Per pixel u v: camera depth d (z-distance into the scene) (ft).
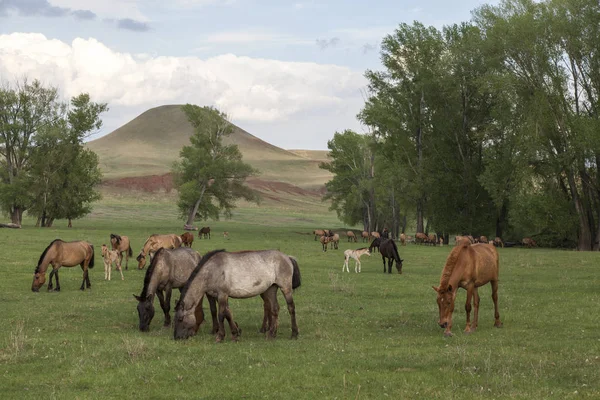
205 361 36.35
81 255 76.74
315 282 86.38
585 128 158.20
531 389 29.96
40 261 74.33
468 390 29.81
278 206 617.62
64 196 255.91
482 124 207.10
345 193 309.83
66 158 259.19
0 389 30.89
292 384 31.48
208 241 197.57
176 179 298.15
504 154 192.34
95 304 63.21
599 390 29.73
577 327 49.78
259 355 38.29
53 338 44.16
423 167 213.05
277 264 45.19
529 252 159.43
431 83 203.31
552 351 39.63
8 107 258.78
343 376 31.60
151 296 49.34
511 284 83.92
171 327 49.88
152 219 385.29
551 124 170.19
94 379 32.42
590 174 182.60
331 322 53.31
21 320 52.75
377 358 37.68
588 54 166.61
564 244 208.03
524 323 52.19
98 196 273.54
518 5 179.11
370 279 91.30
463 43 195.21
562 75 170.71
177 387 31.01
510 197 183.52
